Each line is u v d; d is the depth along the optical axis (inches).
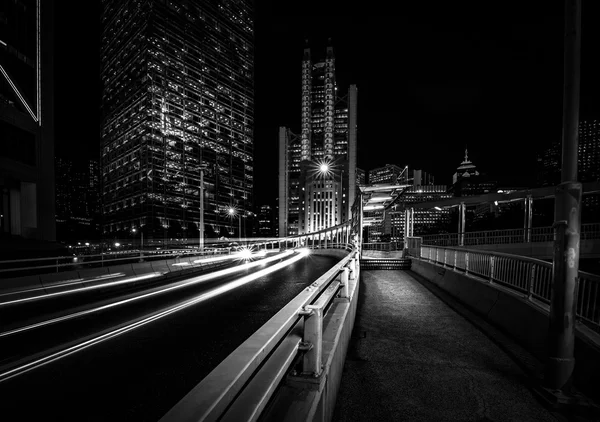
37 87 1315.2
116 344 236.2
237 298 421.4
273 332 72.7
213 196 7736.2
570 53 166.6
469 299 337.1
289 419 77.9
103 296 447.8
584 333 173.3
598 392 154.5
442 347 221.9
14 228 1243.8
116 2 7760.8
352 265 296.7
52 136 1381.6
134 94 6904.5
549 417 140.9
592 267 816.9
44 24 1358.3
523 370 186.2
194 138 7406.5
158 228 6422.2
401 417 138.3
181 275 741.3
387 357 203.5
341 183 7534.5
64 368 192.7
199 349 224.5
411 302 362.9
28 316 329.7
